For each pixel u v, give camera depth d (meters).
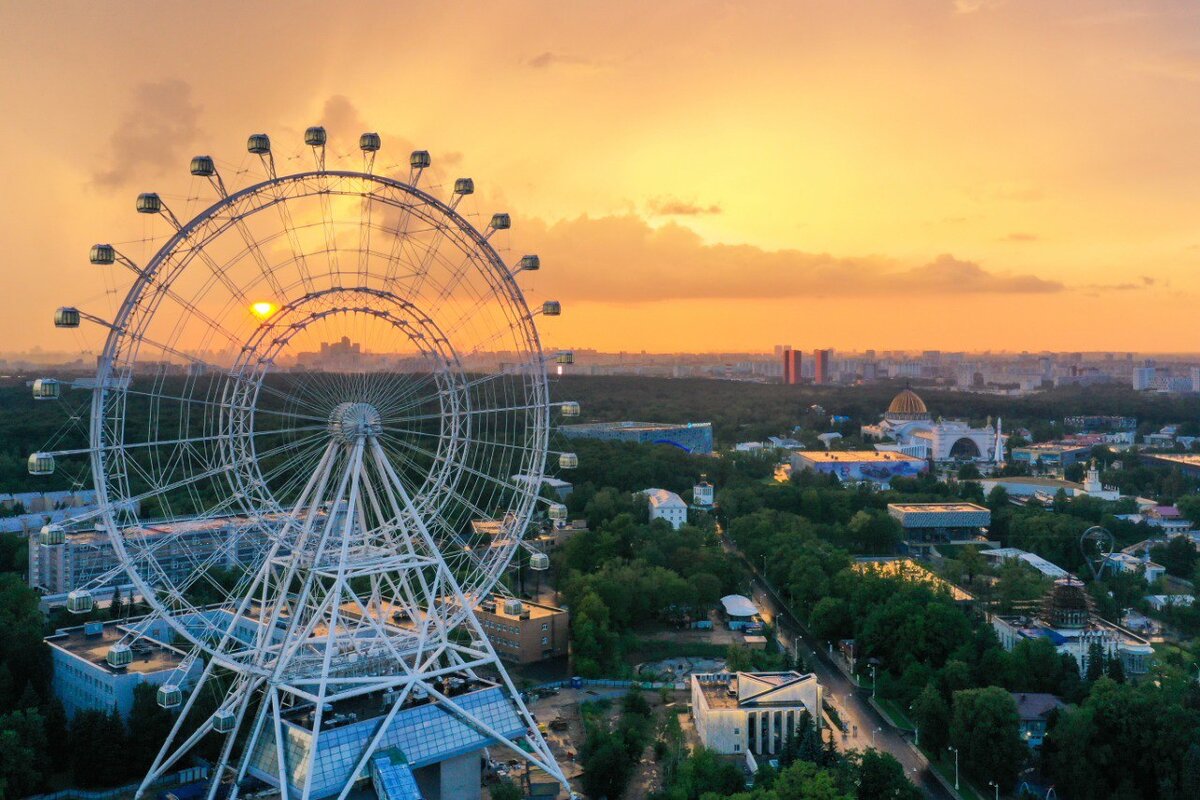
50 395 177.38
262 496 198.38
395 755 193.12
